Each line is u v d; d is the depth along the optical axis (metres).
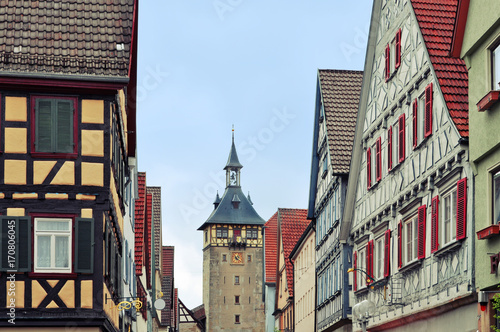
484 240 19.28
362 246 31.69
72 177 20.30
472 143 19.73
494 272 18.53
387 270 27.50
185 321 109.00
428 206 23.64
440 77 22.64
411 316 24.92
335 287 36.53
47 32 20.88
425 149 23.95
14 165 20.08
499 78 18.52
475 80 19.81
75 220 20.06
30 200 20.05
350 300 33.97
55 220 20.11
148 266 45.62
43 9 21.30
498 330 16.83
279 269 63.44
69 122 20.41
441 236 22.50
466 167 20.67
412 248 25.19
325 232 40.00
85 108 20.53
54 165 20.23
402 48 26.47
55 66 20.27
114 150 22.06
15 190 20.00
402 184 26.20
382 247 28.78
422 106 24.64
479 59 19.59
